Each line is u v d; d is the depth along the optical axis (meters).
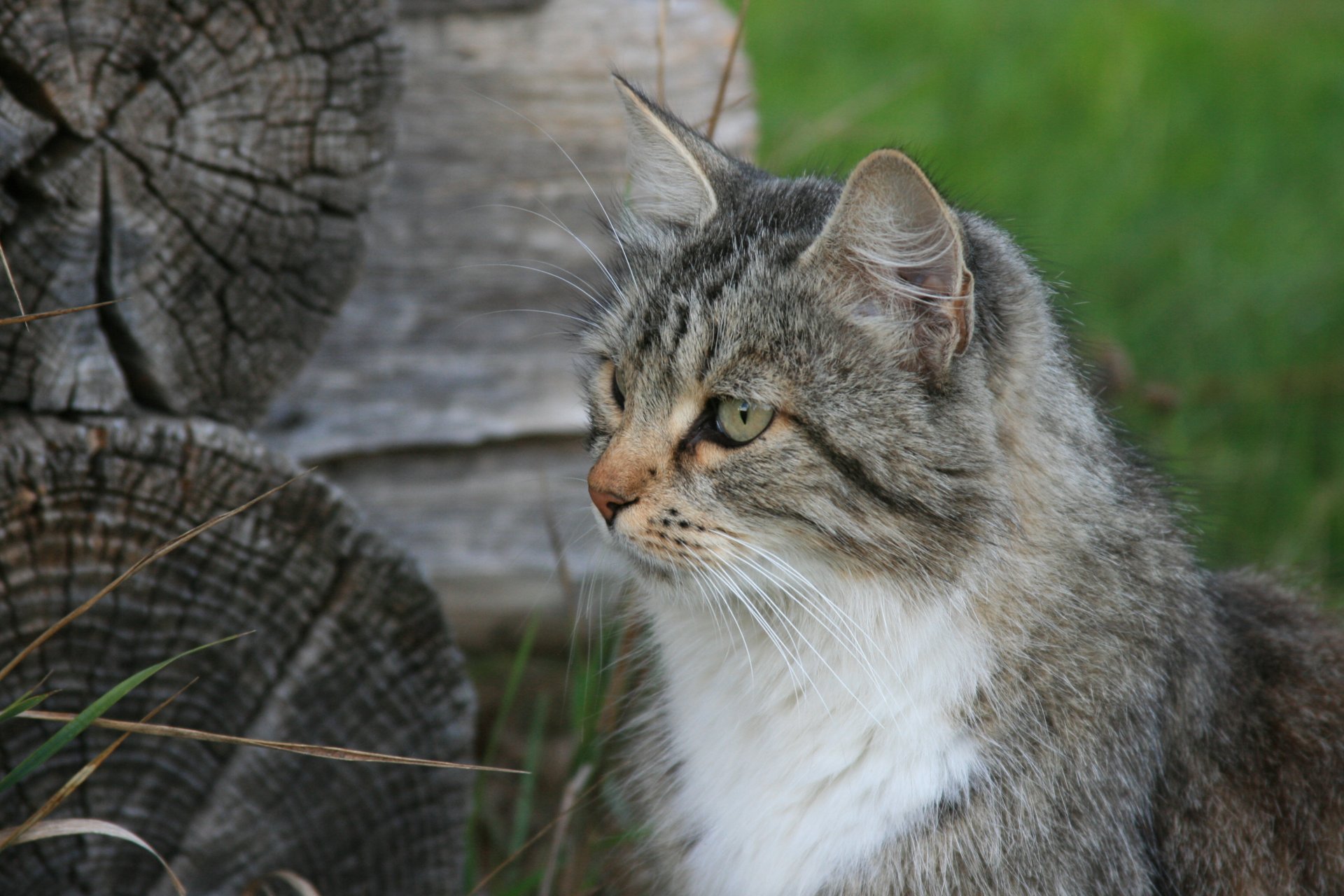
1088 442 3.40
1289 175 9.73
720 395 3.24
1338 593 5.24
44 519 3.11
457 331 5.19
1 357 3.05
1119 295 7.97
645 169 3.88
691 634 3.60
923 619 3.22
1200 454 6.52
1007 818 3.16
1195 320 7.75
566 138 5.20
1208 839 3.34
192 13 3.15
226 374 3.50
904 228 3.14
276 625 3.56
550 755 5.32
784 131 7.54
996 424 3.23
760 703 3.46
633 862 3.95
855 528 3.17
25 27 2.93
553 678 5.71
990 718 3.20
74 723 2.64
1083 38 11.38
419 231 5.09
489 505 5.39
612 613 4.56
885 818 3.24
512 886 4.22
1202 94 10.93
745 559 3.26
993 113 10.06
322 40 3.33
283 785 3.68
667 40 5.29
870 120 9.41
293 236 3.47
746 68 5.45
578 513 5.44
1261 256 8.48
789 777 3.39
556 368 5.32
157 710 3.10
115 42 3.05
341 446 5.11
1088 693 3.21
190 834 3.58
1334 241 8.71
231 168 3.30
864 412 3.15
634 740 3.96
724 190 3.62
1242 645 3.65
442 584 5.41
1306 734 3.45
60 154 3.05
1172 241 8.46
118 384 3.22
